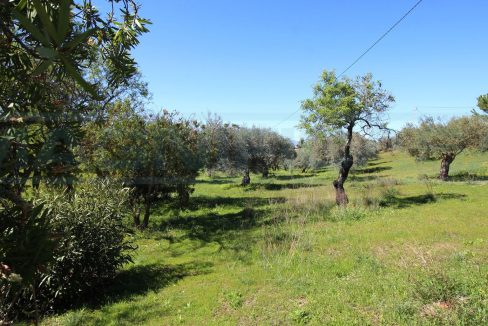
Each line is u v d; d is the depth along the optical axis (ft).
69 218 19.65
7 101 3.76
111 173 34.45
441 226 31.55
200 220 44.78
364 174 103.14
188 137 43.80
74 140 3.43
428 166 110.42
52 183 3.38
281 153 105.09
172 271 25.95
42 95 3.92
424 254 23.29
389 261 22.58
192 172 44.52
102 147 32.30
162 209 52.24
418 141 75.82
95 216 21.47
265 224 39.27
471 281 16.80
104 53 4.53
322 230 33.50
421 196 51.98
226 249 30.66
